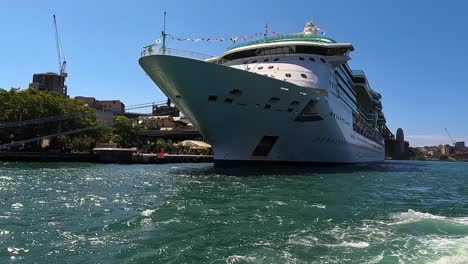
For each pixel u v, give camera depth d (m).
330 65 42.56
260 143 37.06
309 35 43.34
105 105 162.88
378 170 49.06
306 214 15.27
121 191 22.36
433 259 9.27
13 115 60.66
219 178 30.48
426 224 13.46
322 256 9.55
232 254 9.70
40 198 19.17
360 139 58.03
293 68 38.91
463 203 20.05
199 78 30.47
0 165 48.03
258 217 14.50
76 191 22.20
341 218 14.56
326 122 39.91
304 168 40.97
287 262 9.09
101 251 9.95
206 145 87.69
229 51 42.12
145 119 130.00
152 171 40.16
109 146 70.38
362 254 9.70
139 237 11.37
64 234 11.66
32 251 9.93
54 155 60.34
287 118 35.84
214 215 14.83
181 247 10.33
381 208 17.23
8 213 15.03
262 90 32.53
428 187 28.94
